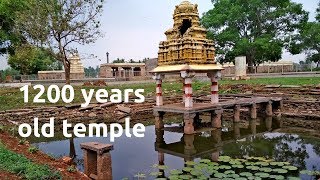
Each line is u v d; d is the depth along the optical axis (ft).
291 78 88.12
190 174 28.89
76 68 141.90
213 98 53.06
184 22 53.06
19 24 73.51
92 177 27.02
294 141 43.93
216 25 130.82
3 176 22.52
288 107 64.59
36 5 71.97
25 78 135.23
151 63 142.92
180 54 49.24
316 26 123.24
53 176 24.12
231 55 134.92
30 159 28.27
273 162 31.27
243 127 54.19
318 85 69.31
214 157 36.29
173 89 85.25
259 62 146.20
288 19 130.00
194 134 48.83
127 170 31.99
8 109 60.13
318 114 59.00
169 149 40.98
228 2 133.39
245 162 31.50
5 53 131.03
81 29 74.49
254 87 79.25
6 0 101.60
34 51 84.28
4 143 32.50
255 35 133.90
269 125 55.57
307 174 28.71
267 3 129.29
